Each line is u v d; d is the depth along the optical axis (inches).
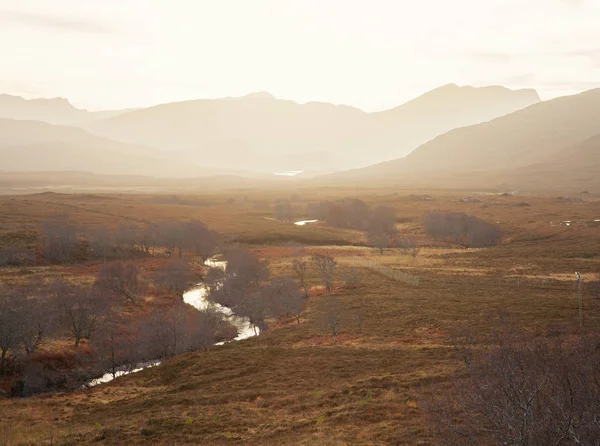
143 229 5964.6
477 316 2447.1
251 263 3823.8
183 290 3789.4
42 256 4702.3
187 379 1854.1
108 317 2760.8
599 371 803.4
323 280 3693.4
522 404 705.0
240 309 3085.6
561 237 5802.2
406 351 1929.1
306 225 7829.7
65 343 2399.1
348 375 1669.5
